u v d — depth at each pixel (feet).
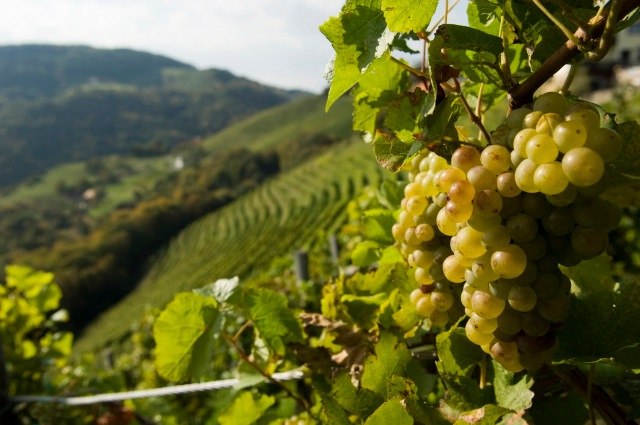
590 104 3.24
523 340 3.43
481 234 3.36
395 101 3.97
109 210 386.93
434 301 4.20
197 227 277.44
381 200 6.30
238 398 6.36
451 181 3.42
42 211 390.63
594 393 3.81
